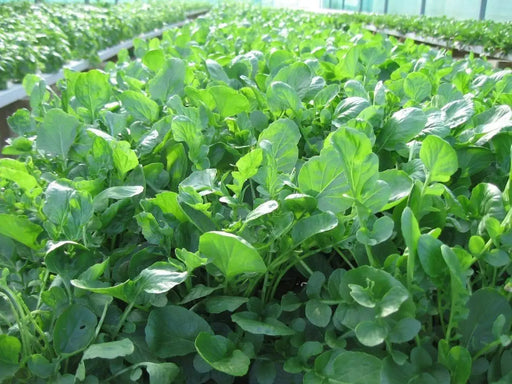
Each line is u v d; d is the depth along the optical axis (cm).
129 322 105
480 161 146
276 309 110
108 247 137
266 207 101
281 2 3497
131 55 876
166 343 101
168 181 145
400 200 108
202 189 122
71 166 155
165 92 197
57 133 147
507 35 801
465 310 89
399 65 288
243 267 100
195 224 111
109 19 833
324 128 171
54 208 112
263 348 111
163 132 158
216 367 91
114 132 158
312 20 871
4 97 406
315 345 99
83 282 97
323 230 101
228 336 106
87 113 177
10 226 111
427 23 1081
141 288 99
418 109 145
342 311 97
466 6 1466
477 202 117
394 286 88
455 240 123
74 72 219
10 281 119
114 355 87
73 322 100
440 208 118
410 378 88
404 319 88
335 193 110
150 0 2102
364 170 96
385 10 2097
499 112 160
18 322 95
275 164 115
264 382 100
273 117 181
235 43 378
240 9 1220
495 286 108
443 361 91
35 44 540
